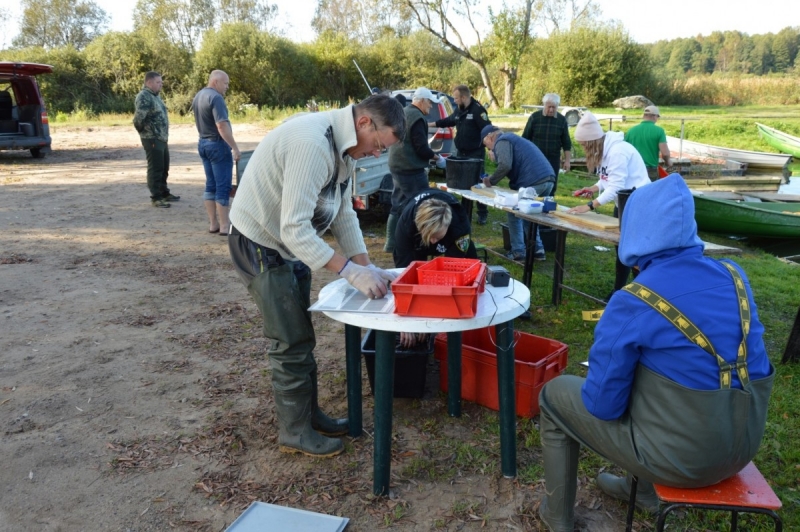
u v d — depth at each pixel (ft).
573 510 8.14
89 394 12.00
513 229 21.09
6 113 47.09
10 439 10.45
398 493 9.23
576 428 7.48
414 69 129.80
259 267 9.02
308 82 117.80
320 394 12.29
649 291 6.40
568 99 115.96
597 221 15.23
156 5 128.26
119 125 81.00
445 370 11.97
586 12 120.47
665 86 119.96
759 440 6.63
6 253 21.75
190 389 12.27
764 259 24.95
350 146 8.54
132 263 20.88
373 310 8.38
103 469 9.70
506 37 112.68
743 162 53.67
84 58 106.93
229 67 107.34
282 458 10.07
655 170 26.55
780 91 118.21
